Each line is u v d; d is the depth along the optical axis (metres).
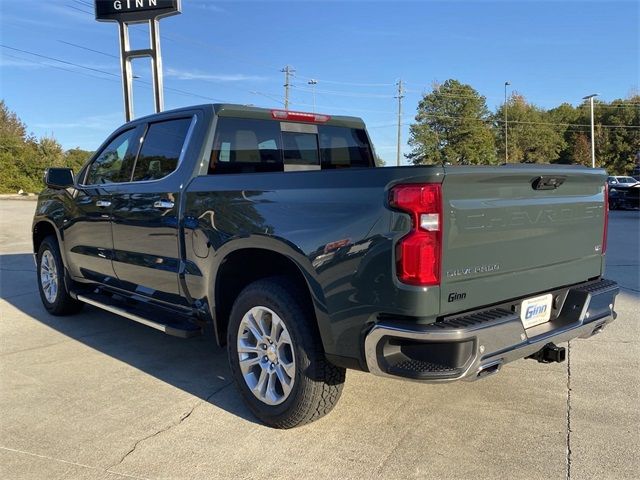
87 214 5.04
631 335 5.27
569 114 82.69
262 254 3.49
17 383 4.14
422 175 2.59
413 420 3.48
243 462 2.99
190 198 3.82
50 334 5.44
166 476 2.86
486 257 2.87
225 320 3.82
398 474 2.86
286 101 55.78
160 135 4.41
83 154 59.94
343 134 5.17
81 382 4.16
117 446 3.17
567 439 3.22
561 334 3.20
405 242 2.62
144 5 14.84
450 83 67.25
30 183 54.19
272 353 3.33
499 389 3.97
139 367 4.49
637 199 26.42
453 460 2.99
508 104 79.62
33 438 3.27
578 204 3.46
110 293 5.22
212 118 4.03
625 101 77.19
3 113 61.69
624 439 3.22
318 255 2.94
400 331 2.63
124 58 15.38
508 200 2.96
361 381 4.12
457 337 2.57
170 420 3.50
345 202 2.87
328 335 2.95
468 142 66.94
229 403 3.77
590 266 3.67
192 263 3.83
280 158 4.55
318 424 3.43
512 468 2.91
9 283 8.11
